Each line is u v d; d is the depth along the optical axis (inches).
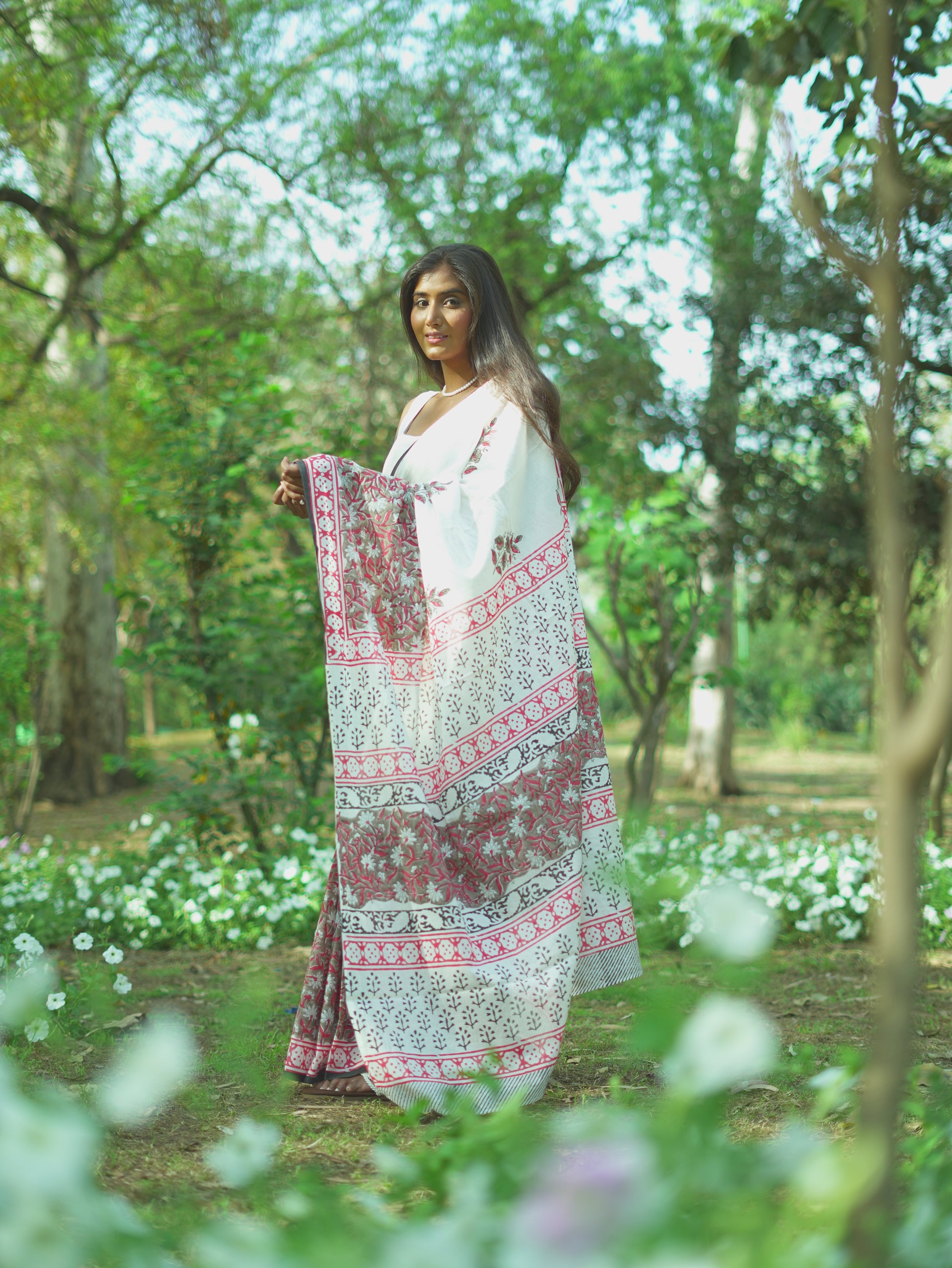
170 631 262.8
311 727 279.1
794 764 742.5
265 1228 53.6
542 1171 49.2
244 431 265.4
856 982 164.2
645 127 463.2
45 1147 41.4
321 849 241.8
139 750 282.0
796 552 420.5
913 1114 78.2
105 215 397.4
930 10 134.1
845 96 135.6
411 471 124.3
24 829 358.9
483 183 481.4
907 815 42.6
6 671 354.3
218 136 387.5
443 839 114.3
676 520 327.3
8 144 358.3
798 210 56.5
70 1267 40.9
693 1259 39.1
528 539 119.7
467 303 125.7
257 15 369.1
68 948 199.6
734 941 44.9
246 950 201.5
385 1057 103.7
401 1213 66.1
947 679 41.3
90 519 477.4
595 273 507.8
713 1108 48.0
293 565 261.6
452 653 116.3
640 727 313.6
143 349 271.9
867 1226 43.7
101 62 348.5
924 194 144.3
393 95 435.2
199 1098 101.0
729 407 425.4
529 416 120.7
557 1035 107.0
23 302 441.4
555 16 452.1
